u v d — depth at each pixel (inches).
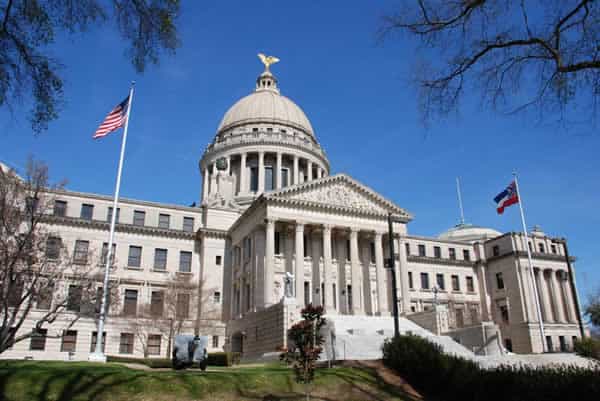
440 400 1013.8
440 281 3380.9
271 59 4542.3
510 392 898.1
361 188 2546.8
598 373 810.8
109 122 1779.0
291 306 1847.9
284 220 2320.4
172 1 588.1
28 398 832.3
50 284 1437.0
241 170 3577.8
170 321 2233.0
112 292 2140.7
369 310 2479.1
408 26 671.8
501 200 2559.1
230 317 2632.9
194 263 2755.9
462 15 653.9
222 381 971.9
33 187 1744.6
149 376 954.1
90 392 871.7
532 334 3090.6
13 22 556.1
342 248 2546.8
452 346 1838.1
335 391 996.6
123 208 2714.1
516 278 3233.3
